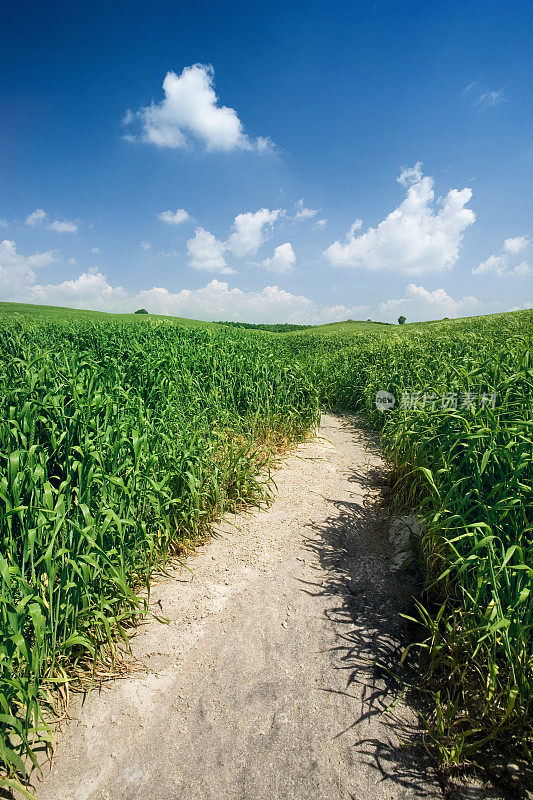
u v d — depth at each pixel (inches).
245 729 77.0
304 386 251.6
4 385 162.6
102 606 92.2
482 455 111.3
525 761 70.2
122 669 89.4
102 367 215.0
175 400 197.5
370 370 315.0
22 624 72.1
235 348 319.6
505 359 185.2
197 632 100.0
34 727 70.5
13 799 65.9
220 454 180.5
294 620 103.9
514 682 73.8
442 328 641.0
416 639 97.3
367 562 126.6
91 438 122.8
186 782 68.3
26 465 101.3
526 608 81.2
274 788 67.4
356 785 67.7
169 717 79.4
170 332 387.2
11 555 87.1
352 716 79.4
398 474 169.9
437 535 109.4
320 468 198.7
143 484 117.2
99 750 73.2
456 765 70.0
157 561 117.7
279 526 146.4
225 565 124.7
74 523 89.1
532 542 86.7
